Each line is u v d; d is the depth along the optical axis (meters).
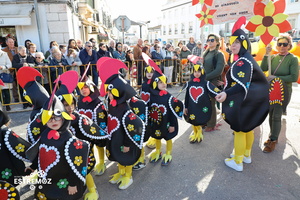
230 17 4.13
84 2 11.00
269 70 3.37
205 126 4.47
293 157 3.31
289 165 3.10
